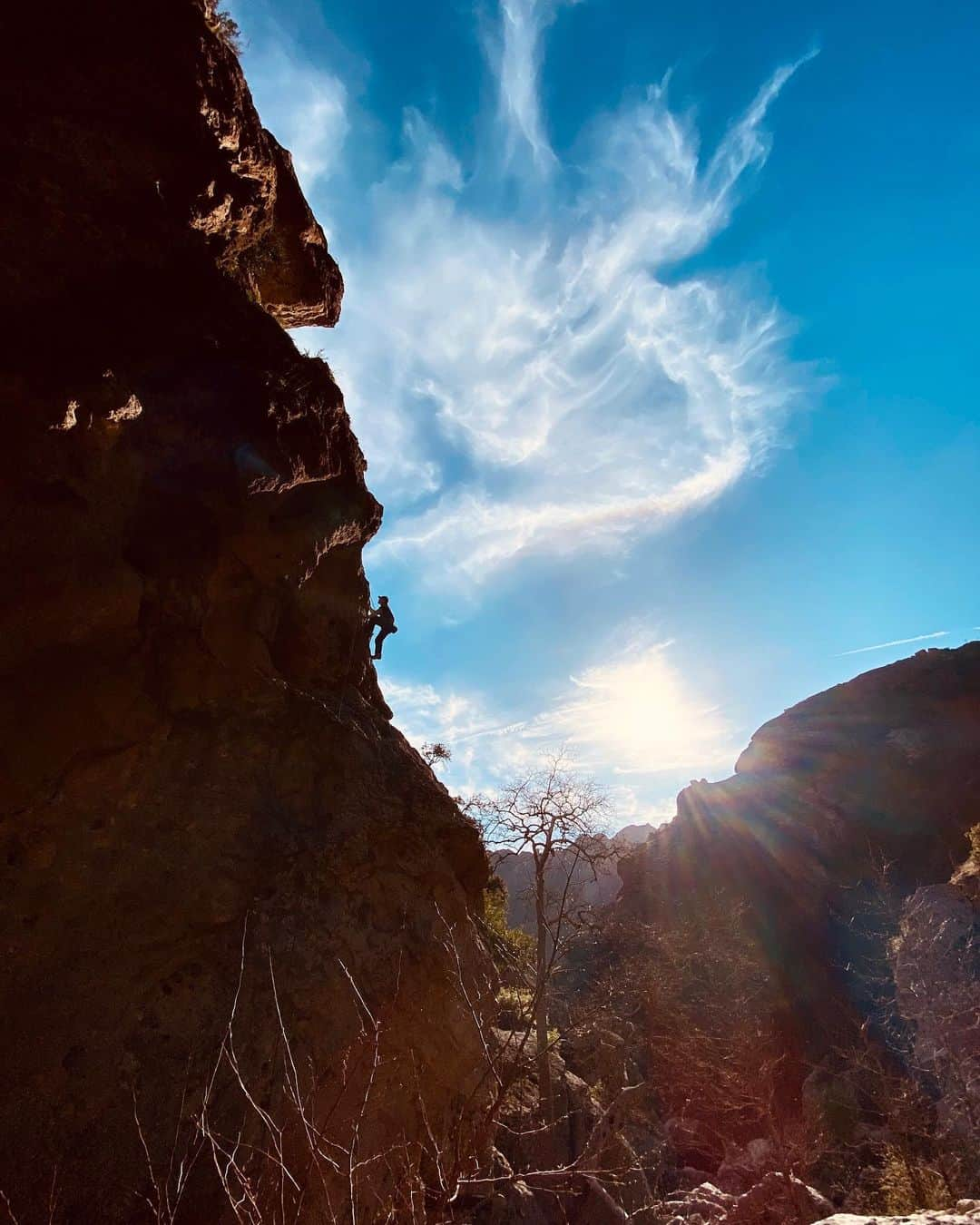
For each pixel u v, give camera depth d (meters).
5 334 6.14
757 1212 17.00
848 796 56.56
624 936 31.84
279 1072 6.07
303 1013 6.50
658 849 63.53
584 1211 10.64
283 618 8.83
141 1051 5.55
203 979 6.16
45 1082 5.07
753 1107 26.34
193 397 7.53
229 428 7.76
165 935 6.09
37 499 6.11
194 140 8.49
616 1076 16.92
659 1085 30.08
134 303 7.48
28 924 5.50
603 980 23.19
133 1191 5.00
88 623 6.37
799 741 64.06
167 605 7.16
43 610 6.08
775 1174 18.09
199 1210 5.13
